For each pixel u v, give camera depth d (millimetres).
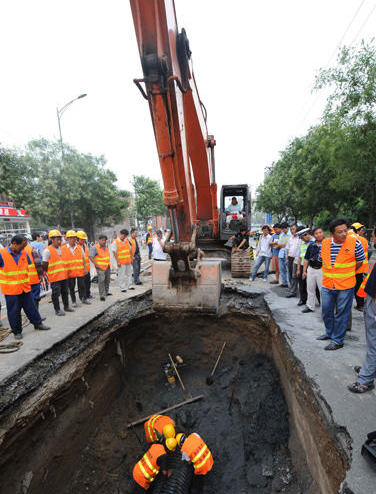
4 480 3445
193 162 6430
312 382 3682
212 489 4762
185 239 4473
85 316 6492
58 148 23594
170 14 3648
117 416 6184
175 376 7441
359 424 2910
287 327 5406
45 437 4211
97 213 30422
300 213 27703
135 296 7883
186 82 4242
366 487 2309
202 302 4211
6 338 5426
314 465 3467
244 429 5629
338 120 10586
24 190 22531
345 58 9750
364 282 3572
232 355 7484
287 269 8305
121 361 6969
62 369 4832
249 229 11695
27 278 5406
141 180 41812
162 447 4699
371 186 13461
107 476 5035
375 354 3307
